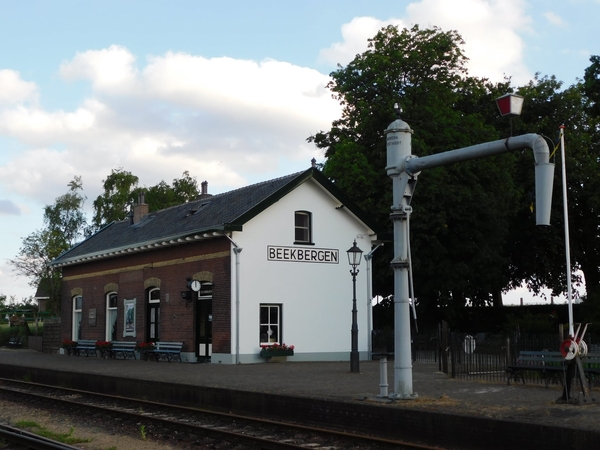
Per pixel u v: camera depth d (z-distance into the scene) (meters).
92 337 33.19
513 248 40.62
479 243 34.72
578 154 39.00
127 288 30.62
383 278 34.44
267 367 22.59
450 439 11.08
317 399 13.45
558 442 9.73
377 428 12.27
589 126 41.38
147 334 29.22
